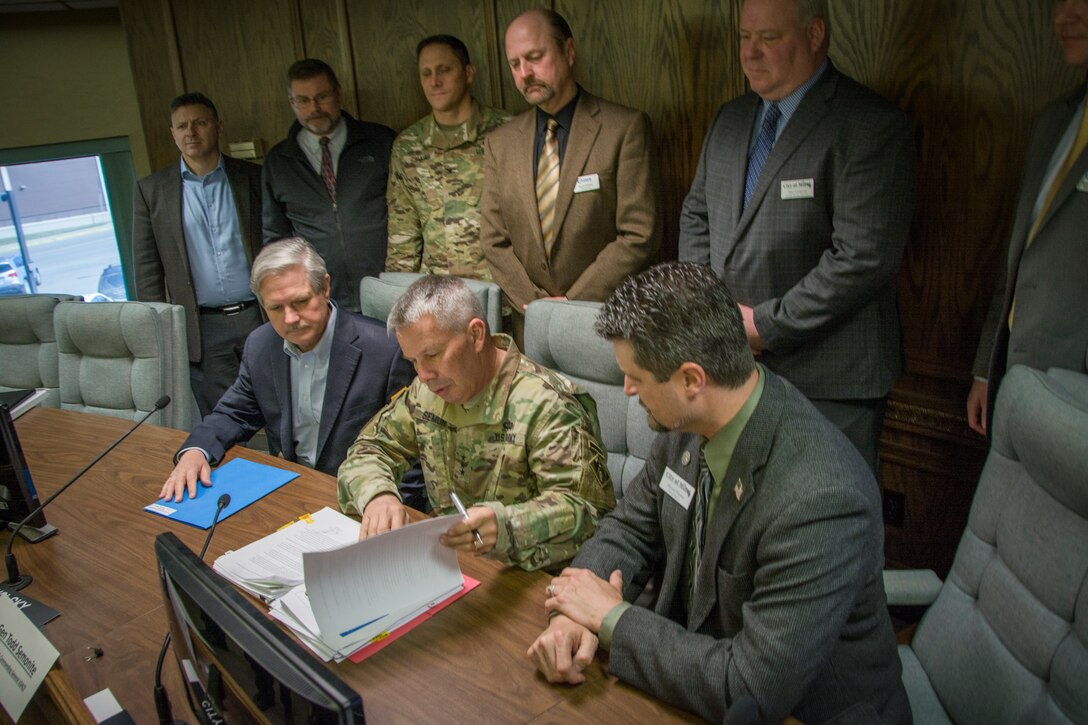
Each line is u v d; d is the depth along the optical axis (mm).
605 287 2520
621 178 2506
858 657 1173
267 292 1996
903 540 2549
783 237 2035
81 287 5316
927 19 2209
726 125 2207
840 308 1936
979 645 1296
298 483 1860
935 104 2246
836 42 2406
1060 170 1725
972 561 1363
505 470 1636
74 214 5203
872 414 2064
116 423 2342
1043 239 1693
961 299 2291
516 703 1130
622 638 1164
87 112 5039
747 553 1162
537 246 2615
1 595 1288
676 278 1116
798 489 1101
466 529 1365
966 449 2336
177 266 3521
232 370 3643
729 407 1160
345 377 2090
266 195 3389
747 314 2045
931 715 1336
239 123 4227
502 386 1627
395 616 1308
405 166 3029
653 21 2826
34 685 1168
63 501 1859
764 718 1048
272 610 1342
